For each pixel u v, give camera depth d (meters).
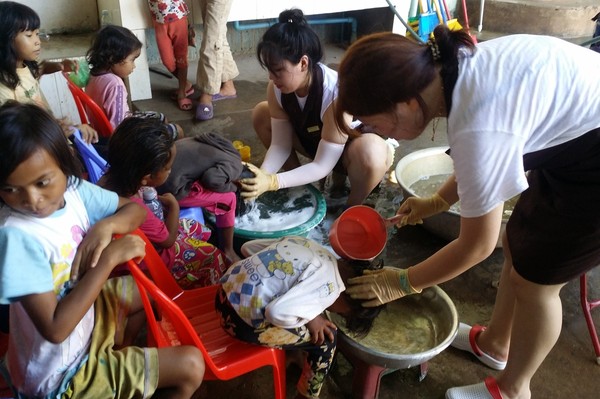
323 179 2.59
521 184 1.10
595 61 1.17
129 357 1.23
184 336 1.26
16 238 1.08
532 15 4.35
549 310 1.36
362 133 2.17
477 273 2.12
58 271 1.15
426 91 1.07
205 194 1.88
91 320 1.28
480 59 1.09
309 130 2.21
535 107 1.08
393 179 2.64
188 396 1.29
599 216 1.22
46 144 1.04
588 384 1.68
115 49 2.33
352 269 1.44
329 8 3.78
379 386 1.60
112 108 2.33
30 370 1.17
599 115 1.15
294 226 2.03
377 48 1.06
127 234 1.25
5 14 2.02
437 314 1.67
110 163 1.57
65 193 1.21
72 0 3.50
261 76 3.90
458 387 1.59
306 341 1.40
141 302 1.46
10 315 1.17
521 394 1.51
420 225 2.37
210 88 3.21
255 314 1.31
